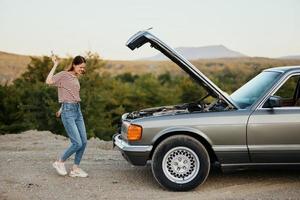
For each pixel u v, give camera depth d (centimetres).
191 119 670
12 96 3597
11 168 830
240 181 737
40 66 5953
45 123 3750
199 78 670
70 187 702
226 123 664
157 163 670
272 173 787
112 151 1030
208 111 682
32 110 3788
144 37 671
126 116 765
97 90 4794
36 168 831
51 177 764
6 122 3478
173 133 680
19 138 1221
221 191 678
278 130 663
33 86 4038
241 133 664
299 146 664
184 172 674
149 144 673
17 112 3494
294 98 726
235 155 667
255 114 668
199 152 666
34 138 1222
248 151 665
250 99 700
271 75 723
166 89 6750
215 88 672
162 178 671
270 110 669
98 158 934
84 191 680
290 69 691
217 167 841
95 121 3916
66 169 826
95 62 5047
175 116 678
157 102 6619
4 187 698
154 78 6844
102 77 5206
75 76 739
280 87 681
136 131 676
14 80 5691
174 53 665
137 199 638
